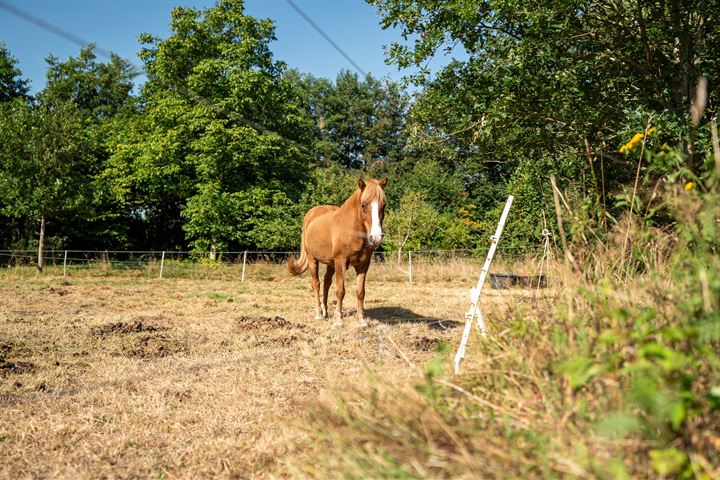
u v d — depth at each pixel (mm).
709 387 1683
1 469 3088
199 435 3523
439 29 9336
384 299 11688
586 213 2928
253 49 24219
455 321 8172
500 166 24875
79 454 3273
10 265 22391
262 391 4383
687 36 7883
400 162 39812
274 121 25141
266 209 24000
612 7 8406
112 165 27797
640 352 1619
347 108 47719
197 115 23391
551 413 1976
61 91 32688
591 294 2383
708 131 6836
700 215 2072
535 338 2445
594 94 8820
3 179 18984
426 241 23062
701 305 1847
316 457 2328
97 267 20578
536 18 8094
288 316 9016
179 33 24094
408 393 2232
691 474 1558
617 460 1553
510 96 8812
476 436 1855
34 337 6805
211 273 19219
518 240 16469
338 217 7641
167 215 31094
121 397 4312
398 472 1744
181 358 5691
